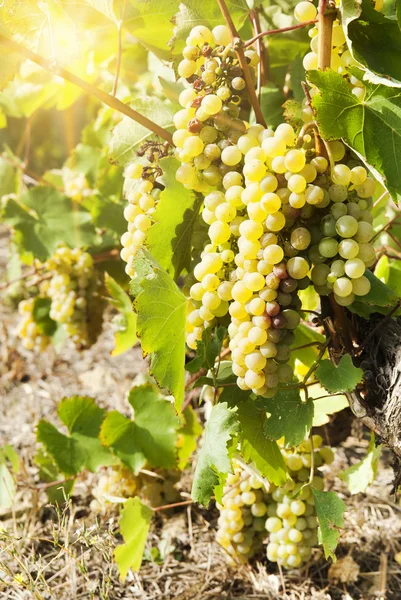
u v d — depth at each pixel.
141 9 0.90
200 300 0.85
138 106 0.95
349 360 0.82
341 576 0.99
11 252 1.53
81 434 1.08
